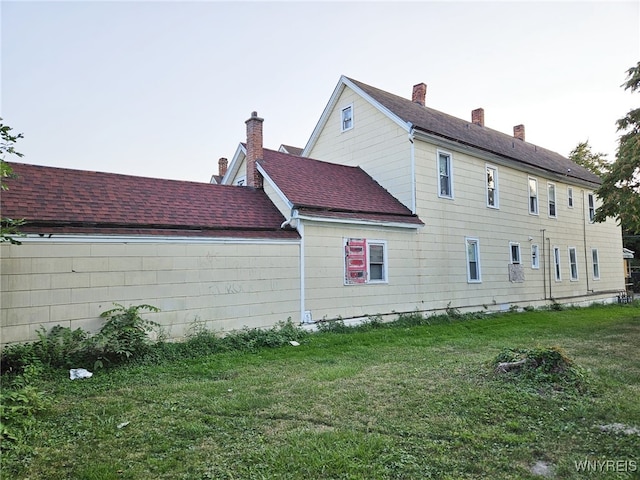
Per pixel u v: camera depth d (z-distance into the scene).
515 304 17.45
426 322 13.14
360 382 6.03
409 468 3.35
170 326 8.70
